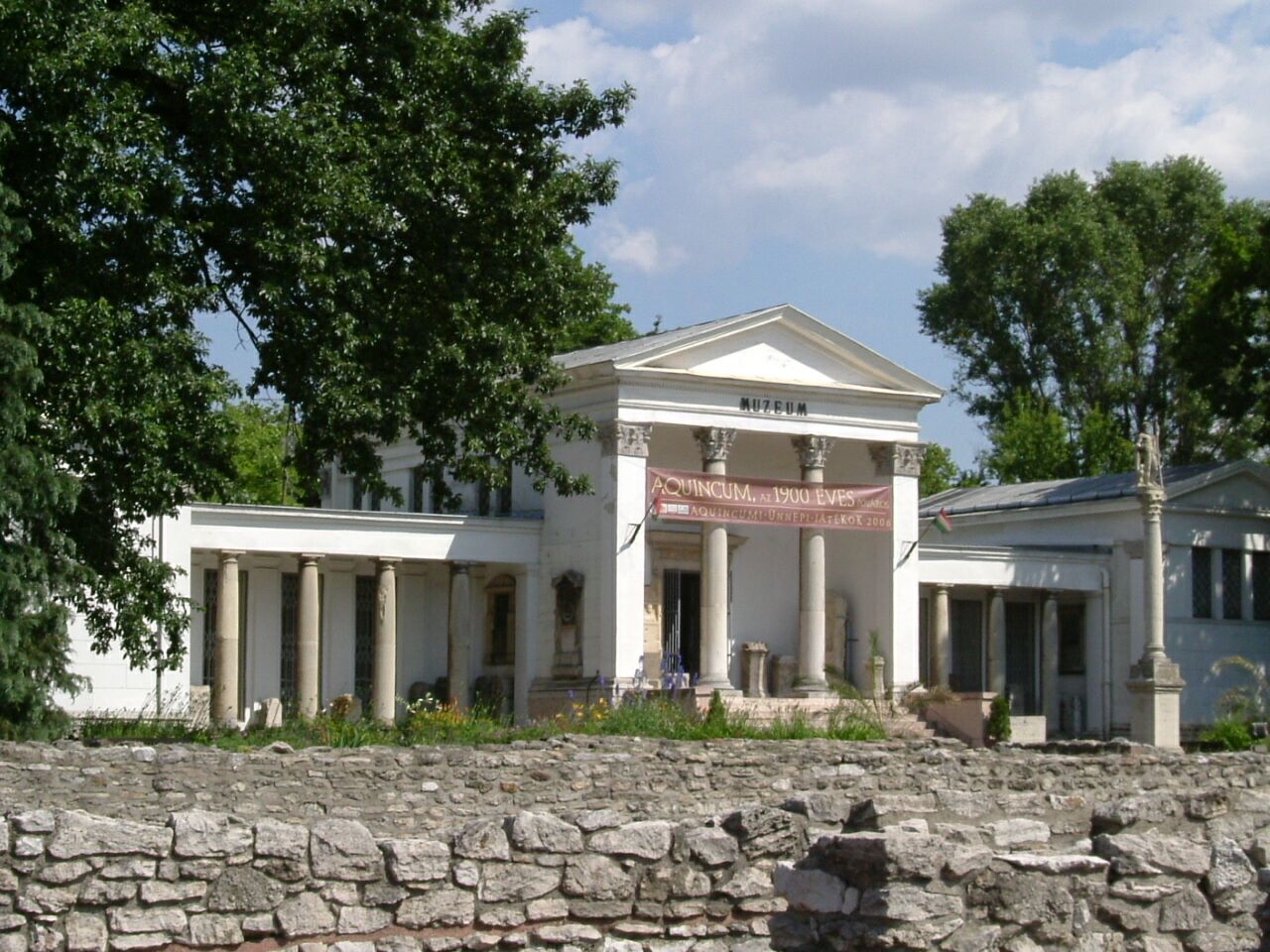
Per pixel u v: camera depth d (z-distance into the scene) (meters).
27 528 27.05
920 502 70.12
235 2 31.52
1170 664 46.94
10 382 26.38
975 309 87.50
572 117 34.75
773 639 55.78
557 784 23.97
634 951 13.20
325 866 12.60
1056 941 11.45
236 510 45.75
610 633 49.28
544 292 34.47
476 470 34.59
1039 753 29.94
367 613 51.31
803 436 52.78
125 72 30.56
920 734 46.97
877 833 11.45
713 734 34.00
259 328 31.59
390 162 32.03
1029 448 82.38
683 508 49.81
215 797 21.73
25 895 11.93
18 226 26.78
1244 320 61.78
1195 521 59.19
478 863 13.02
